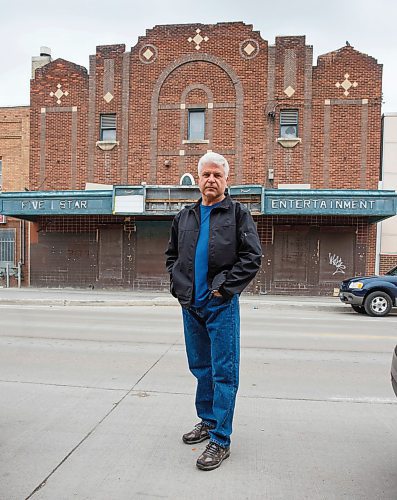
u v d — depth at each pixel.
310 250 17.58
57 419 4.33
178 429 4.11
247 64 18.06
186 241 3.55
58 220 18.95
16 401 4.86
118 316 12.00
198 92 18.31
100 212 16.80
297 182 17.83
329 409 4.75
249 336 9.18
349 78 17.67
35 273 19.14
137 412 4.54
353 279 13.58
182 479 3.21
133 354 7.24
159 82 18.47
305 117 17.78
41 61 20.17
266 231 17.70
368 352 7.75
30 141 19.25
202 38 18.27
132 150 18.62
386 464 3.48
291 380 5.88
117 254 18.61
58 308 13.94
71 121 19.00
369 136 17.58
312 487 3.12
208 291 3.43
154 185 16.73
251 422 4.35
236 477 3.25
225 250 3.41
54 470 3.32
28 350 7.50
